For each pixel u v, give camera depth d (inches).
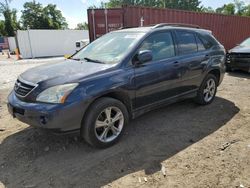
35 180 116.8
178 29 190.5
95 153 139.0
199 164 126.9
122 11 365.1
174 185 111.2
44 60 829.8
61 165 128.3
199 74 200.8
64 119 124.9
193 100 216.8
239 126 173.9
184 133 163.2
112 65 146.3
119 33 184.1
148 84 159.8
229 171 120.8
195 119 187.0
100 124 139.4
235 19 553.3
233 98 242.5
